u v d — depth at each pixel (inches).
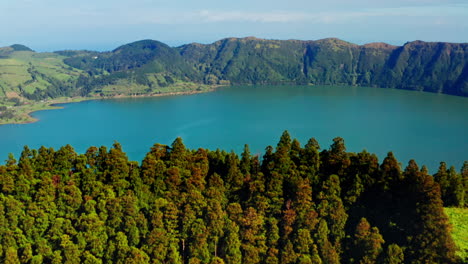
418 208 2169.0
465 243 2299.5
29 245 2321.6
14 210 2364.7
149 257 2315.5
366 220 2267.5
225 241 2351.1
